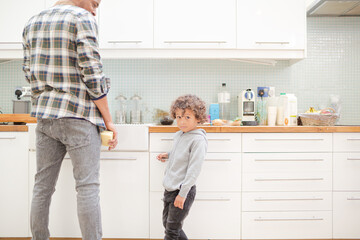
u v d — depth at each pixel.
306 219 1.62
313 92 2.22
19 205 1.63
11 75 2.20
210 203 1.61
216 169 1.62
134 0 1.88
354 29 2.22
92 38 1.06
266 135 1.62
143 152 1.61
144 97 2.21
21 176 1.63
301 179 1.63
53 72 1.04
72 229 1.60
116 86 2.21
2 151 1.63
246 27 1.90
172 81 2.22
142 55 1.91
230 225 1.62
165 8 1.89
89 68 1.03
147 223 1.62
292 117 1.94
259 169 1.62
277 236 1.62
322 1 1.90
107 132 1.21
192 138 1.27
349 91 2.22
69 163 1.60
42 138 1.14
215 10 1.89
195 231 1.61
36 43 1.07
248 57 1.93
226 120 1.97
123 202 1.61
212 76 2.22
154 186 1.61
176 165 1.26
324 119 1.72
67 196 1.60
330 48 2.23
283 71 2.23
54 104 1.04
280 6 1.91
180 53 1.91
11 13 1.87
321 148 1.63
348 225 1.63
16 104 1.93
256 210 1.62
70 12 1.06
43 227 1.18
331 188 1.63
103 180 1.61
